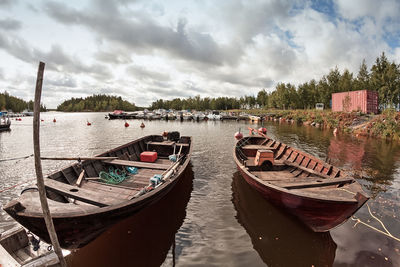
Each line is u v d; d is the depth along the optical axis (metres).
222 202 7.23
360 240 5.12
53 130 31.23
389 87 35.50
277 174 8.09
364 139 20.48
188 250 4.91
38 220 3.73
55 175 5.70
